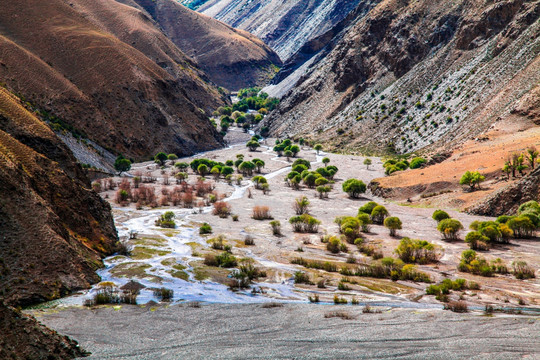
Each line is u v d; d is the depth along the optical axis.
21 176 41.97
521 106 108.31
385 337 23.95
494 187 75.31
